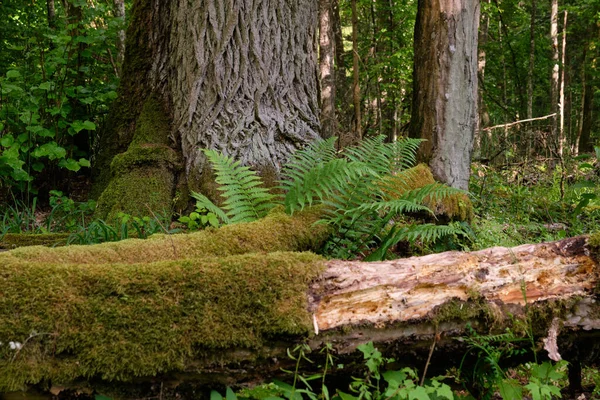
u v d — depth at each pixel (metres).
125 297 2.01
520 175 7.78
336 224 3.28
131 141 5.42
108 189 4.80
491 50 17.86
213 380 2.04
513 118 17.05
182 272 2.08
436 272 2.24
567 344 2.31
